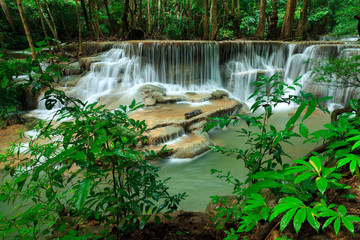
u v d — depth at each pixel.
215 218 1.96
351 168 0.83
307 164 0.87
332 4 18.31
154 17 14.34
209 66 10.67
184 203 3.59
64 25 14.80
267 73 10.14
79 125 1.20
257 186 0.81
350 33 13.54
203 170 4.71
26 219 1.44
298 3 18.12
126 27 13.48
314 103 0.89
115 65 9.61
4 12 14.27
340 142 1.10
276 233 1.36
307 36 14.55
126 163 1.48
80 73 9.84
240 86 10.29
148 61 10.03
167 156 5.16
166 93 9.09
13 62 1.31
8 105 7.16
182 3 14.70
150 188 1.61
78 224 2.03
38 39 15.04
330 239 1.22
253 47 11.14
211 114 7.02
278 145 1.53
